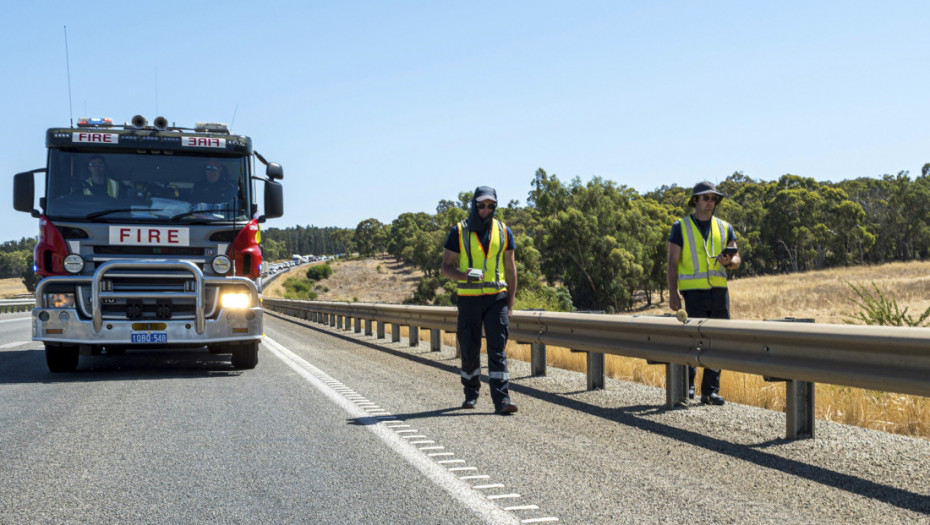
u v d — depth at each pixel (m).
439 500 4.21
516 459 5.18
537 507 4.07
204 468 4.93
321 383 9.18
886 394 7.02
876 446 5.50
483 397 8.19
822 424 6.34
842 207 116.19
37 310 9.37
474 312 7.30
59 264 9.52
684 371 7.31
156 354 13.36
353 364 11.70
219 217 10.04
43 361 11.79
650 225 105.00
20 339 16.75
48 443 5.68
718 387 7.48
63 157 9.78
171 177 10.03
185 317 9.72
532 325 9.86
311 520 3.86
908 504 4.11
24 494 4.32
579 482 4.58
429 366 11.58
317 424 6.47
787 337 5.66
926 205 117.19
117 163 9.91
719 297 7.74
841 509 4.02
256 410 7.16
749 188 144.75
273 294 136.88
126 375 9.97
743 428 6.22
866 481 4.58
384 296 175.75
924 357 4.71
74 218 9.58
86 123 10.02
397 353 14.12
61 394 8.13
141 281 9.59
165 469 4.91
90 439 5.82
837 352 5.34
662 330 7.15
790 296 56.72
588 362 8.63
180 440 5.79
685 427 6.31
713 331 6.50
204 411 7.09
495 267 7.32
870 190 133.25
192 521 3.84
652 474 4.77
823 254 124.75
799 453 5.33
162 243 9.76
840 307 45.31
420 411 7.18
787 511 3.99
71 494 4.33
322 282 197.25
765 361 5.94
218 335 9.78
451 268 7.34
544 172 100.50
